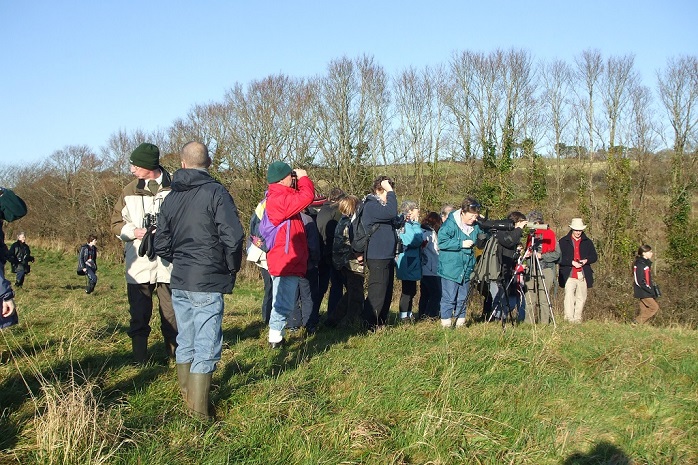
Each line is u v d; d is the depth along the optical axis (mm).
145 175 5781
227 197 4316
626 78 30125
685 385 5461
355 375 5117
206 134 31453
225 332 7949
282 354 6156
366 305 7895
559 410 4617
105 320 8727
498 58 31828
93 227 39438
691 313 19000
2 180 43500
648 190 27422
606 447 4035
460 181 31641
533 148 30844
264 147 29656
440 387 4805
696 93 27797
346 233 8227
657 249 25281
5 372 5230
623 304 18922
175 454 3590
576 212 29141
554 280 10977
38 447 3553
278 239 6312
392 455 3721
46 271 29422
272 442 3879
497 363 5648
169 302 6016
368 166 30500
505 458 3789
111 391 4750
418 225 9234
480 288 9820
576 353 6359
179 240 4332
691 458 3953
